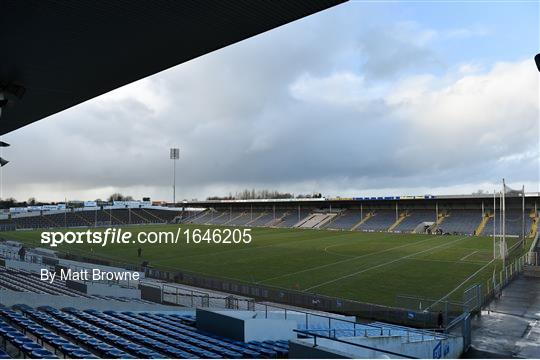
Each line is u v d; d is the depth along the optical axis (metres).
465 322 17.66
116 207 113.19
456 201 78.88
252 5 11.46
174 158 120.81
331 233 70.62
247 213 103.50
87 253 50.56
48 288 23.38
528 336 19.03
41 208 109.75
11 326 13.33
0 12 11.69
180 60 15.48
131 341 13.19
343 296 28.44
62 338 11.98
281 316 17.00
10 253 43.38
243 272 37.81
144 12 11.88
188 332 14.88
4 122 25.25
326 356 8.34
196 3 11.39
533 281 31.34
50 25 12.56
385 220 80.19
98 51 14.55
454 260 41.31
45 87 18.23
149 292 26.39
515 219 68.31
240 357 11.74
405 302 26.45
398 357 12.26
